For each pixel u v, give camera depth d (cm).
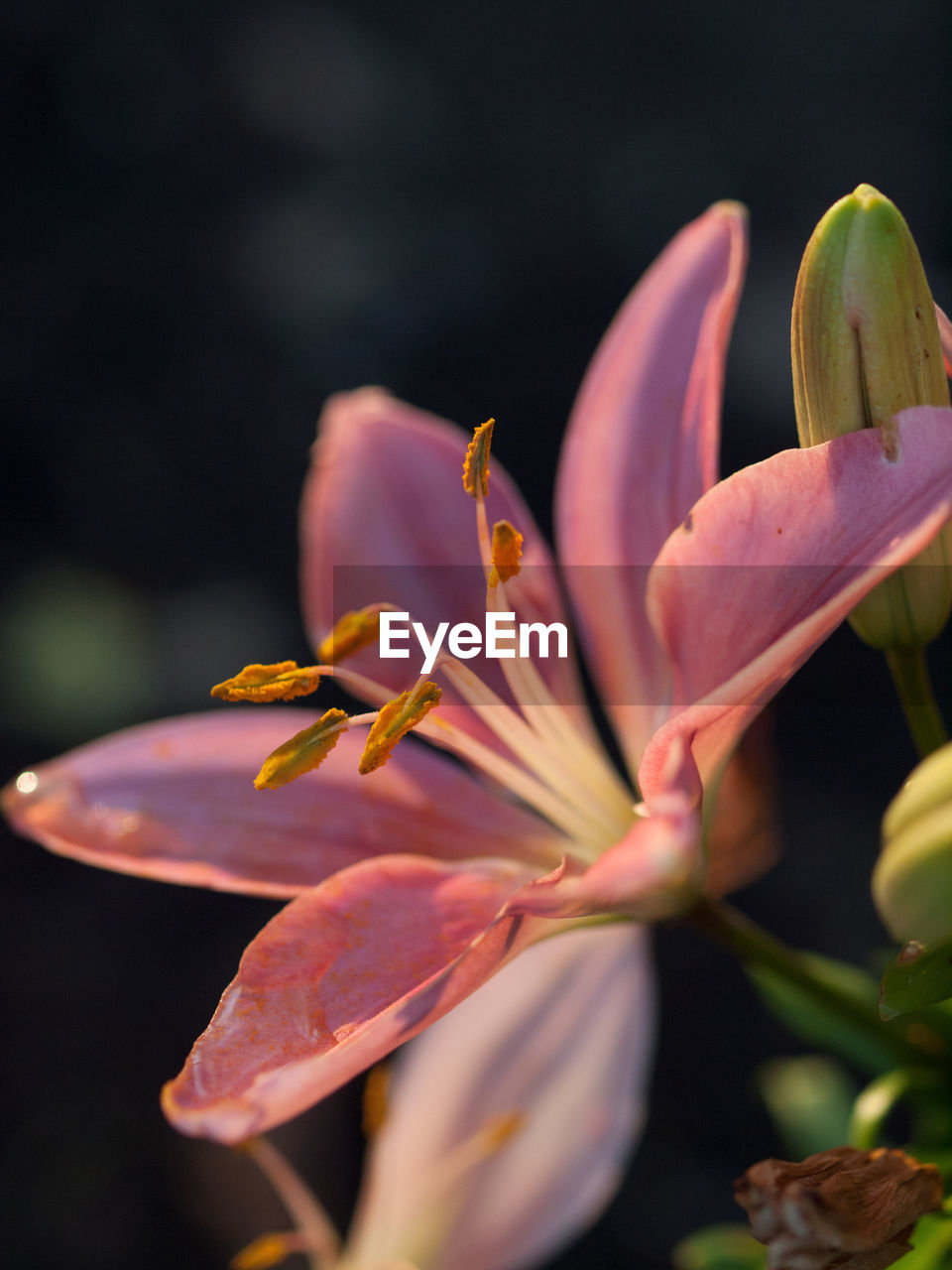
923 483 26
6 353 147
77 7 172
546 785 32
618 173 180
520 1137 37
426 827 32
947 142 181
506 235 170
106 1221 86
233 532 139
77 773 31
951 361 27
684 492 31
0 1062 97
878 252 27
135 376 149
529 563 33
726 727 27
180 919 107
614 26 197
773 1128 92
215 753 32
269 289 157
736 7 200
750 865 34
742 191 178
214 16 177
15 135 165
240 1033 26
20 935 105
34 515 136
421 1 194
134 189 163
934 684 109
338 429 34
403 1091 38
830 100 189
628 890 26
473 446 30
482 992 38
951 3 195
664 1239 85
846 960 102
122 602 129
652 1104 94
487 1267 37
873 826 112
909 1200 27
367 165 173
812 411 27
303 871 31
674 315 32
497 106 186
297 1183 38
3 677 119
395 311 159
